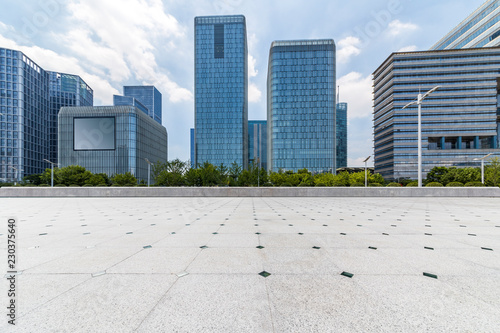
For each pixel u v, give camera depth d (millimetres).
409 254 4371
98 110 61688
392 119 78312
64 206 12969
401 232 6207
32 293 2867
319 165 72750
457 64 74562
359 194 18906
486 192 18219
